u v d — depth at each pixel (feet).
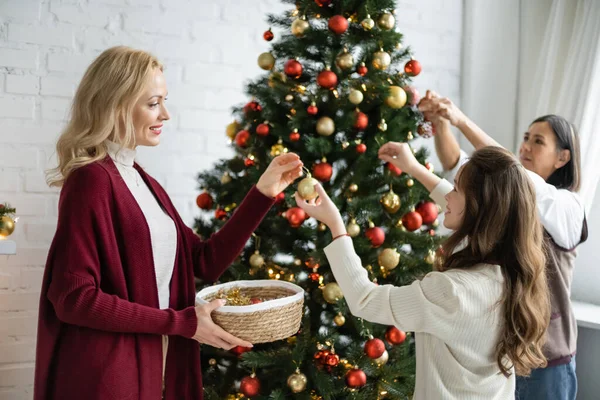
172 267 4.33
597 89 7.15
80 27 6.72
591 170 7.17
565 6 7.95
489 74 8.59
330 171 5.15
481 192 4.08
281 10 7.64
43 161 6.66
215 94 7.41
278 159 4.69
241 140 5.52
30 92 6.56
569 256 5.91
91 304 3.65
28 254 6.66
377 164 5.45
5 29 6.41
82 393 3.78
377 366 5.31
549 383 5.76
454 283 3.89
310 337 5.29
